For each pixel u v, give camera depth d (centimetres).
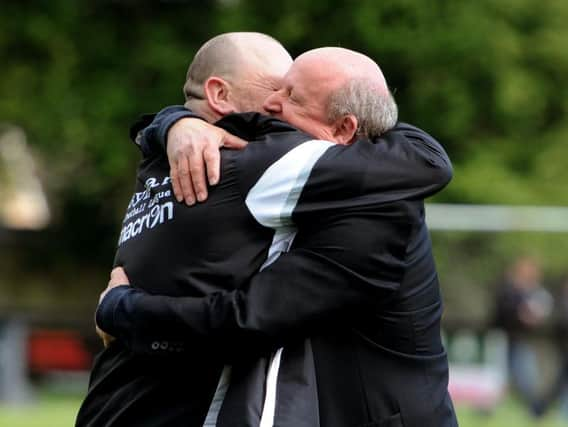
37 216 7050
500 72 5891
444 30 5772
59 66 5766
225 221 916
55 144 5794
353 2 5725
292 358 912
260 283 903
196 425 915
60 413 3894
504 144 6038
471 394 4222
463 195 5762
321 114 942
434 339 948
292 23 5659
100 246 6294
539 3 6066
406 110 5894
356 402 921
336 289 900
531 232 4744
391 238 909
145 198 963
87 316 5316
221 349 909
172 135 945
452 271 4694
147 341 916
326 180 901
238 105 973
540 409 4169
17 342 4503
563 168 6009
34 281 6222
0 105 5694
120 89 5762
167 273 926
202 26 5928
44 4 5841
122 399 939
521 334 4169
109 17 5900
